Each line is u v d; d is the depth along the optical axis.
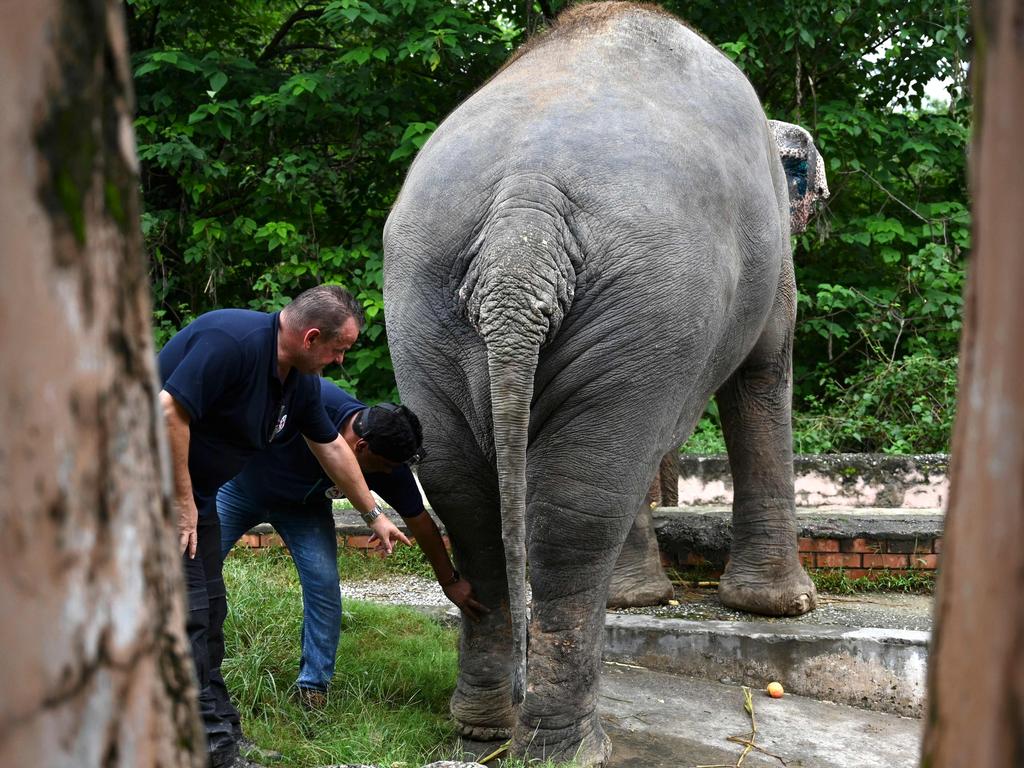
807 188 5.45
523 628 2.96
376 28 9.97
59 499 0.55
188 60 9.68
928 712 0.60
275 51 11.52
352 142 10.32
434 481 3.45
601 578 3.30
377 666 4.17
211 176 9.86
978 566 0.53
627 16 3.73
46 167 0.54
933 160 10.66
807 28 10.54
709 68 3.77
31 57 0.53
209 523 3.23
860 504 7.27
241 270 10.91
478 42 10.24
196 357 2.98
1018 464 0.49
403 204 3.39
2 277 0.51
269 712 3.72
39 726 0.54
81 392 0.56
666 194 3.14
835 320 11.55
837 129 10.46
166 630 0.66
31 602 0.54
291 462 3.65
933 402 9.71
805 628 4.57
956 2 10.56
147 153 9.55
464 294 3.17
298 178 9.85
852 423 9.55
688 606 5.25
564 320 3.11
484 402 3.22
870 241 10.74
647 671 4.57
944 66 10.95
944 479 7.24
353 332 3.17
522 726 3.31
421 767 2.62
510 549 2.99
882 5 10.52
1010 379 0.49
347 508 6.90
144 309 0.63
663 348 3.13
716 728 3.96
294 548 3.83
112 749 0.59
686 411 3.69
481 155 3.22
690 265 3.15
